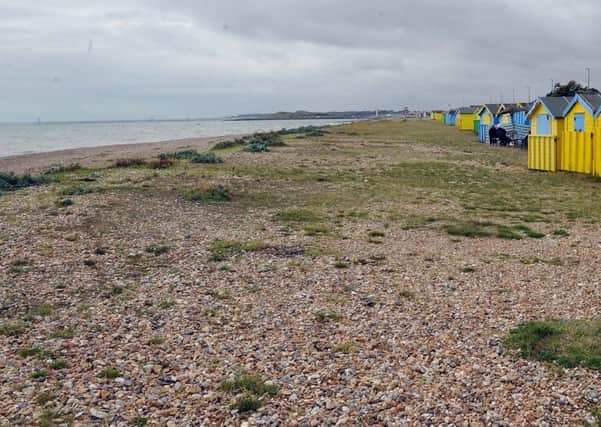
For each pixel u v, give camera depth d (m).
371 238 12.79
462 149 39.44
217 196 17.61
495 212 16.05
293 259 10.98
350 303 8.51
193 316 8.02
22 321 7.79
